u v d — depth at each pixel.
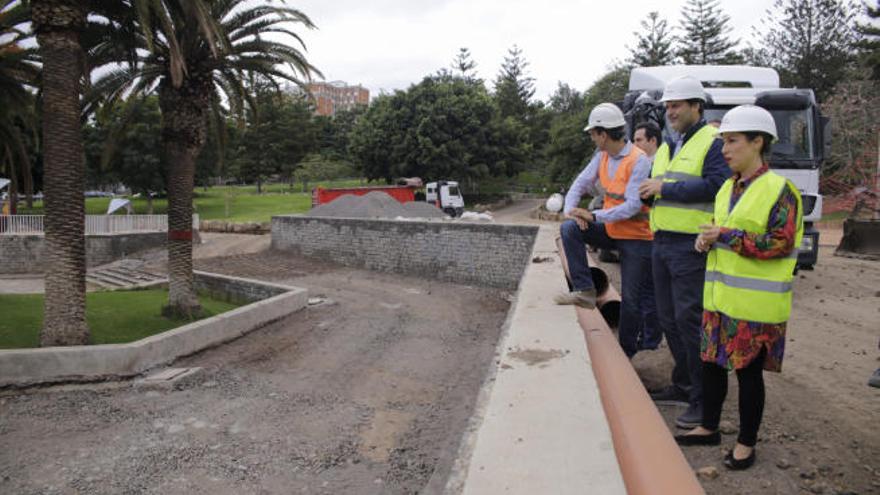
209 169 48.03
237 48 15.23
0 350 9.86
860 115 31.41
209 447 7.14
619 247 5.11
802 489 3.46
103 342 12.41
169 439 7.43
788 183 3.31
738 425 4.38
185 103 15.13
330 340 13.23
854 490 3.43
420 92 50.84
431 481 5.80
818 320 8.34
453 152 49.94
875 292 10.56
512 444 2.13
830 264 14.80
